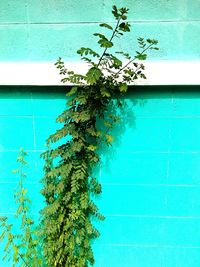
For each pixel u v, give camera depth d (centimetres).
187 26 200
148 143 218
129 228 232
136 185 225
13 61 212
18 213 215
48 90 214
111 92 200
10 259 242
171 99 210
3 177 229
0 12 205
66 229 210
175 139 216
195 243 231
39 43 209
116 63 174
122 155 221
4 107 218
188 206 225
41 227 222
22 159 222
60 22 205
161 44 204
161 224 230
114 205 229
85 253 223
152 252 235
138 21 201
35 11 204
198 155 217
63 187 204
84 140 198
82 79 194
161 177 222
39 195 232
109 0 200
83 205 207
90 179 224
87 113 189
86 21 204
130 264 238
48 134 221
